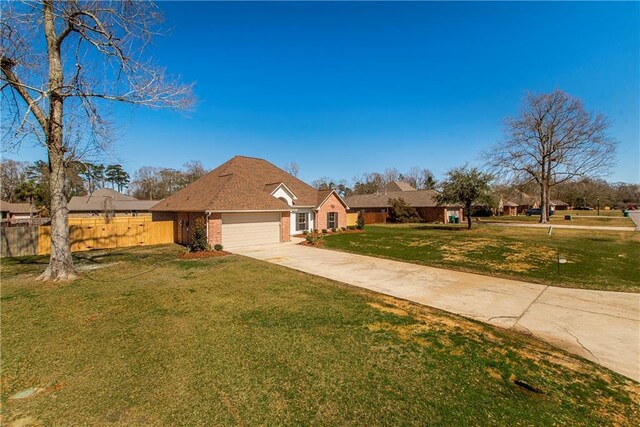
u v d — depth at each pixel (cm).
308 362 471
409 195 4584
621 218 4388
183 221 1967
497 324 632
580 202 7769
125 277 1022
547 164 3578
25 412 359
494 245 1736
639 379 434
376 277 1040
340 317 657
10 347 522
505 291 875
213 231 1667
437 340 550
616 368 463
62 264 995
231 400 381
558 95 3397
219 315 668
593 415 358
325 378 429
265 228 1902
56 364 467
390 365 463
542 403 378
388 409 365
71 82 978
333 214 2730
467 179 2723
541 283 958
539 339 561
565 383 420
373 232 2616
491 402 379
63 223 1010
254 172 2562
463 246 1725
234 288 884
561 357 493
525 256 1400
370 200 4853
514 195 4319
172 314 675
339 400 382
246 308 713
